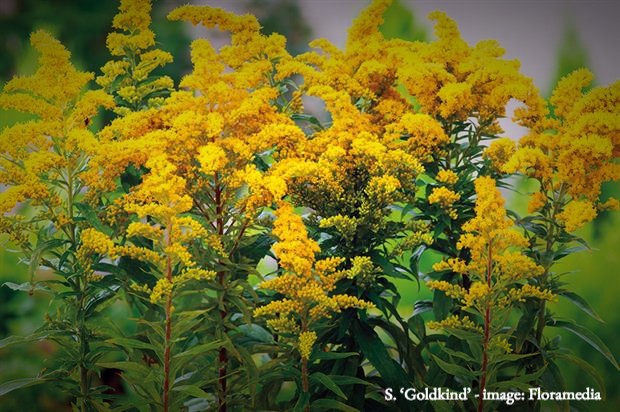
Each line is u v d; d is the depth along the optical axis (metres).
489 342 2.86
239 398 3.08
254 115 2.94
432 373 3.16
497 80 3.13
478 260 2.84
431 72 3.15
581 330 3.08
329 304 2.68
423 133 3.09
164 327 2.81
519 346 2.96
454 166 3.34
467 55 3.29
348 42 3.41
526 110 3.14
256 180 2.78
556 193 3.16
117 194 3.28
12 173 2.88
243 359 2.87
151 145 2.79
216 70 3.01
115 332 2.94
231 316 3.05
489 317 2.87
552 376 3.05
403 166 2.97
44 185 2.85
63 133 2.98
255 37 3.24
